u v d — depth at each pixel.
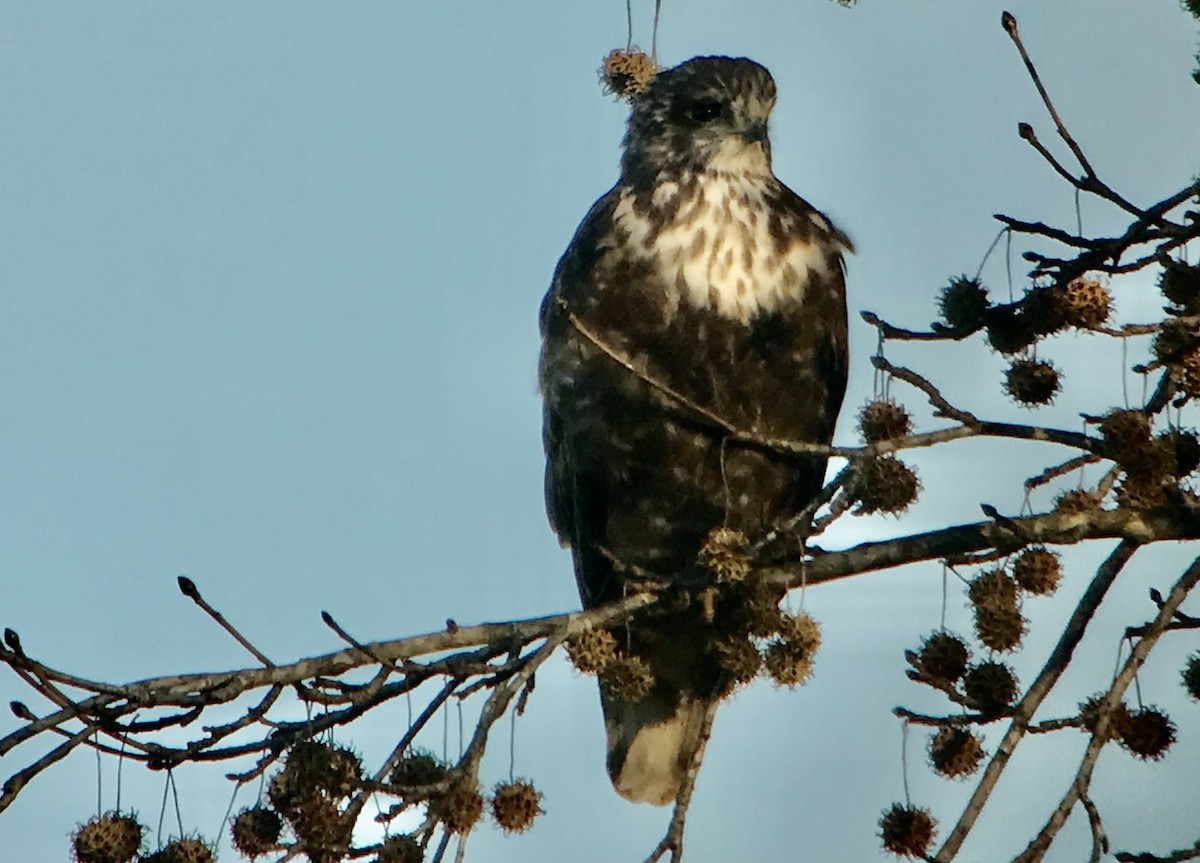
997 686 9.44
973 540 10.09
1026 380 9.96
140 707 8.20
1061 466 10.07
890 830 9.56
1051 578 9.70
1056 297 9.69
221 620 8.57
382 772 8.09
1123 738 9.22
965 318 9.80
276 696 8.52
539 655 8.79
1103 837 8.56
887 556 10.15
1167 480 9.47
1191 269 9.55
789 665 9.71
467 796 8.15
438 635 9.45
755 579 10.07
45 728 8.01
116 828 8.16
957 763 9.58
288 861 7.98
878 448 9.21
